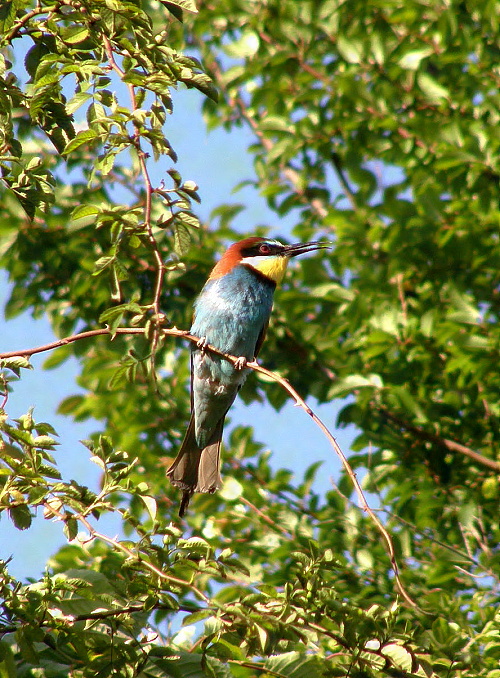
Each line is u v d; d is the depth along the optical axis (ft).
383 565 34.60
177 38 47.26
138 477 39.11
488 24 42.27
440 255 39.81
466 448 37.83
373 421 39.42
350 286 42.55
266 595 21.81
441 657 23.79
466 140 39.93
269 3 46.06
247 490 37.99
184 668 22.06
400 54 42.24
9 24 22.11
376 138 42.57
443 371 39.68
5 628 20.85
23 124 34.94
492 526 36.40
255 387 42.88
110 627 22.18
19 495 21.27
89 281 40.42
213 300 38.24
